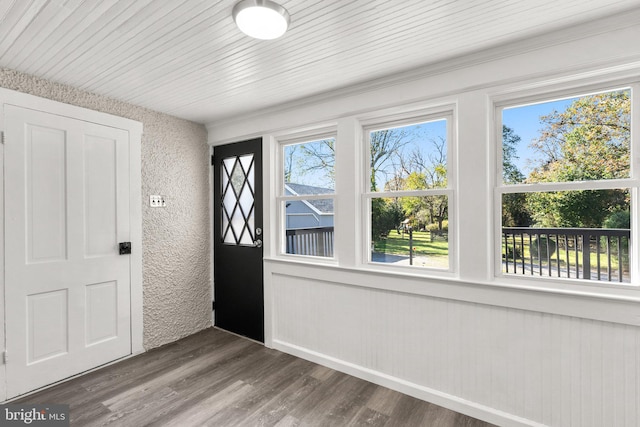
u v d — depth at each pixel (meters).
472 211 1.82
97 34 1.54
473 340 1.83
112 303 2.42
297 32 1.53
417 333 2.01
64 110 2.15
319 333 2.46
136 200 2.58
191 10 1.35
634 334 1.45
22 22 1.44
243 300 2.98
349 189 2.29
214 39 1.59
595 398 1.53
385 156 2.24
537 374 1.66
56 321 2.12
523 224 1.78
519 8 1.35
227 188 3.12
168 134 2.85
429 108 2.02
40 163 2.04
